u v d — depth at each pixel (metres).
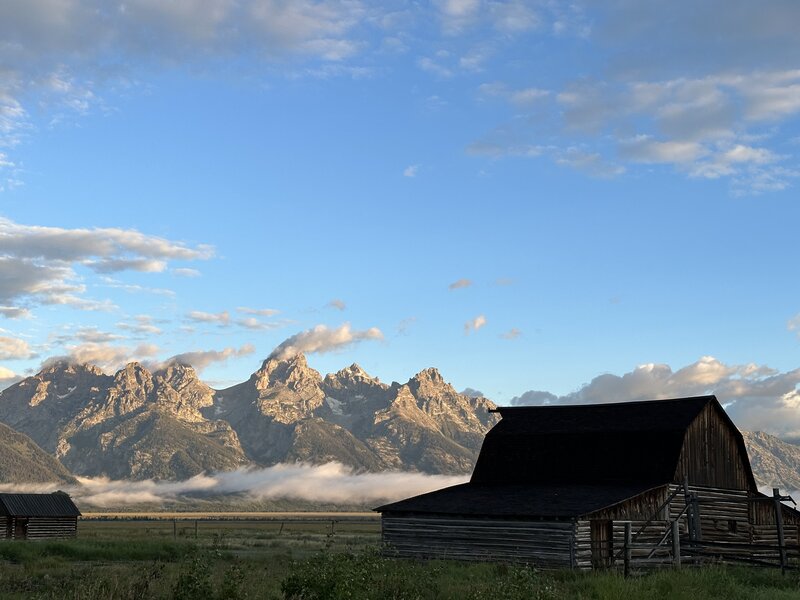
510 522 43.88
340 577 19.53
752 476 52.78
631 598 24.38
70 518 80.19
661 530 45.56
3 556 46.72
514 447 54.00
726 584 27.89
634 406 53.25
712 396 50.91
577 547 41.19
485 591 21.39
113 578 26.14
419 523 47.50
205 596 20.14
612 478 49.09
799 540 54.53
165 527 145.38
